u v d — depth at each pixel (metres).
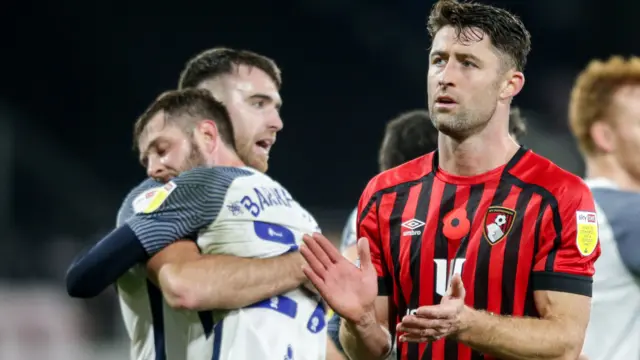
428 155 10.70
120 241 10.73
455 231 10.02
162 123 11.69
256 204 11.09
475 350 9.81
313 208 60.06
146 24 59.22
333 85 60.88
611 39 57.50
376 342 10.09
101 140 57.72
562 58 57.62
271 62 13.59
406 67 59.72
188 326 10.91
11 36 57.06
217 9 60.34
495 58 9.82
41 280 47.19
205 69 13.30
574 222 9.77
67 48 57.88
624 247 12.82
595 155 14.47
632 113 14.01
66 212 55.81
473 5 9.91
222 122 11.85
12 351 30.78
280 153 60.41
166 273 10.61
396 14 59.56
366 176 60.28
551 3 57.59
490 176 10.11
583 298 9.69
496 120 10.05
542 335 9.28
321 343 11.26
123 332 37.44
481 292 9.87
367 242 9.85
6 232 49.62
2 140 54.62
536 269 9.77
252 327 10.69
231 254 10.88
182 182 11.03
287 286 10.81
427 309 8.80
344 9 60.28
